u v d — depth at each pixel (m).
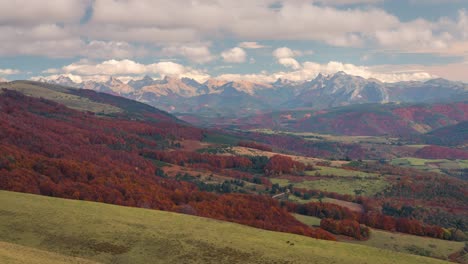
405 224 158.25
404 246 134.75
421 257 83.56
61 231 81.50
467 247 136.38
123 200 146.38
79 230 82.69
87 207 98.06
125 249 76.94
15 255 58.47
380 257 81.25
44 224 83.81
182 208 145.50
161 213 100.69
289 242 85.31
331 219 152.25
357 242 135.12
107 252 75.31
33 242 76.06
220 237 84.88
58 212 91.12
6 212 87.88
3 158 158.00
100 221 88.44
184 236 84.00
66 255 69.88
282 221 158.50
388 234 149.00
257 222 139.12
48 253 65.50
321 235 130.50
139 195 156.88
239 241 83.12
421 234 153.38
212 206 160.50
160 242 80.44
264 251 78.44
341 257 78.81
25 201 97.06
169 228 88.31
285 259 75.38
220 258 74.81
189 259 74.19
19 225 82.25
